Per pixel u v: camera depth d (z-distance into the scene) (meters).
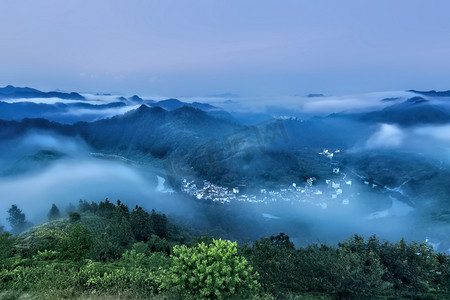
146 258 23.61
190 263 8.02
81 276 9.05
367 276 8.86
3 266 10.10
